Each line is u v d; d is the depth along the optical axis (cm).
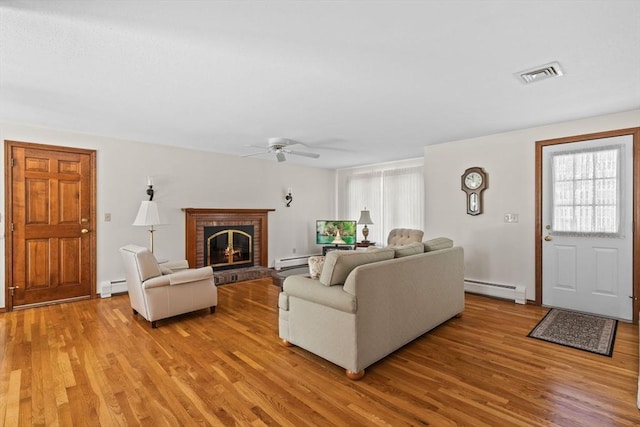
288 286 264
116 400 196
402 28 179
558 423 174
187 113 333
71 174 411
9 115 341
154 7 160
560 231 373
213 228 549
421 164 598
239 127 388
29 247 384
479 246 438
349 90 271
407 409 187
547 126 380
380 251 269
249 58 215
